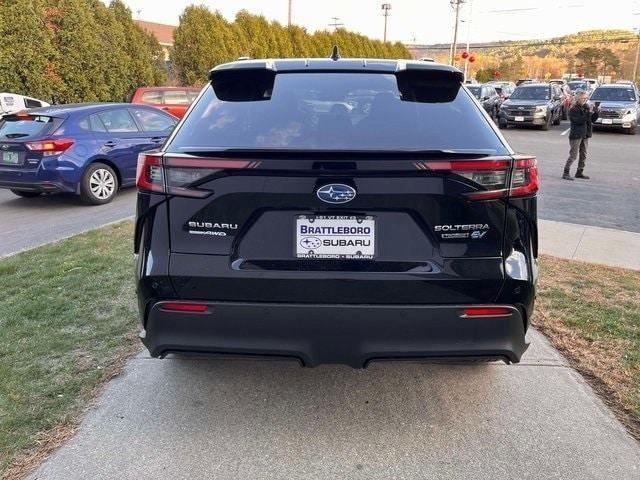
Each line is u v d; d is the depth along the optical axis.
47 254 5.94
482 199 2.49
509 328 2.58
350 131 2.76
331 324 2.51
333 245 2.49
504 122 23.23
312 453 2.75
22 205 9.14
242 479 2.57
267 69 3.12
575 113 11.12
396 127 2.79
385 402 3.20
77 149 8.70
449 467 2.65
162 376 3.44
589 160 14.23
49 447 2.76
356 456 2.73
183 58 27.62
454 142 2.70
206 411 3.09
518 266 2.57
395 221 2.48
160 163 2.54
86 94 19.50
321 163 2.42
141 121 9.84
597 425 2.97
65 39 18.66
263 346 2.56
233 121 2.85
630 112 21.02
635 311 4.41
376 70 3.18
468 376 3.48
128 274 5.23
